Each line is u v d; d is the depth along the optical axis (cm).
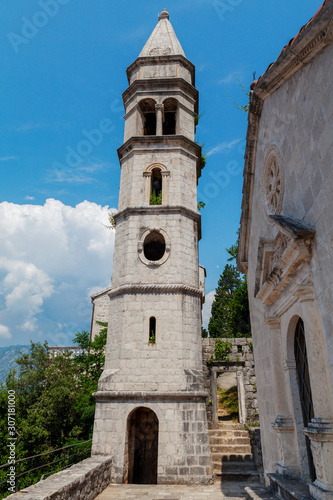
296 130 816
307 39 693
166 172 2003
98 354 2850
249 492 980
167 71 2255
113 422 1527
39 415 2578
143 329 1672
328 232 644
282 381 982
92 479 1205
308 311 721
